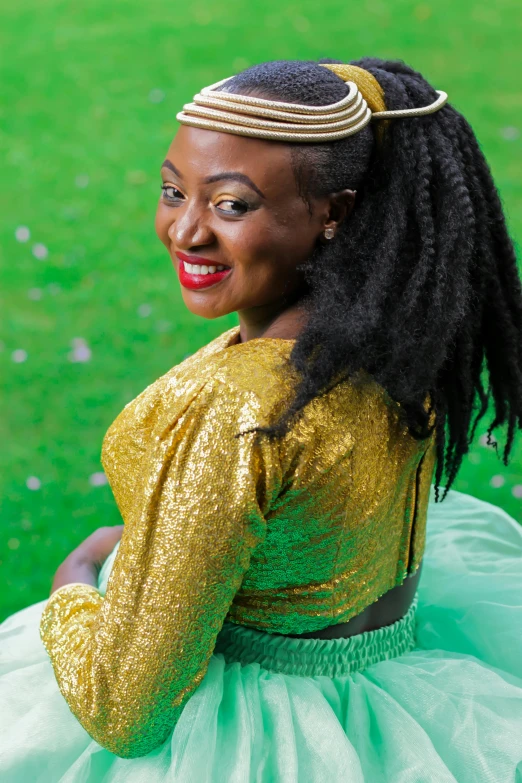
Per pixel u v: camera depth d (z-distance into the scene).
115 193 6.05
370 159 1.19
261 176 1.11
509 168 6.08
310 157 1.12
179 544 1.07
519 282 1.33
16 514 3.11
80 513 3.12
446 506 1.90
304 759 1.20
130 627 1.10
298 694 1.26
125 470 1.27
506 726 1.28
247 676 1.26
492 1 9.64
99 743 1.18
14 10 9.66
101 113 7.28
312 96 1.13
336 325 1.09
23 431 3.64
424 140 1.20
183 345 4.30
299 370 1.10
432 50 8.34
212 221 1.14
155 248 5.34
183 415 1.08
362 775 1.19
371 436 1.17
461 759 1.25
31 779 1.33
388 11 9.34
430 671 1.38
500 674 1.44
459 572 1.68
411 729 1.26
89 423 3.70
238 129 1.10
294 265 1.16
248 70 1.19
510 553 1.79
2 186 6.12
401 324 1.13
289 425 1.07
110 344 4.30
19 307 4.64
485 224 1.27
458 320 1.17
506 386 1.39
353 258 1.16
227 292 1.17
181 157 1.14
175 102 7.48
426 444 1.28
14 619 1.68
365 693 1.32
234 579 1.11
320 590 1.22
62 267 5.09
